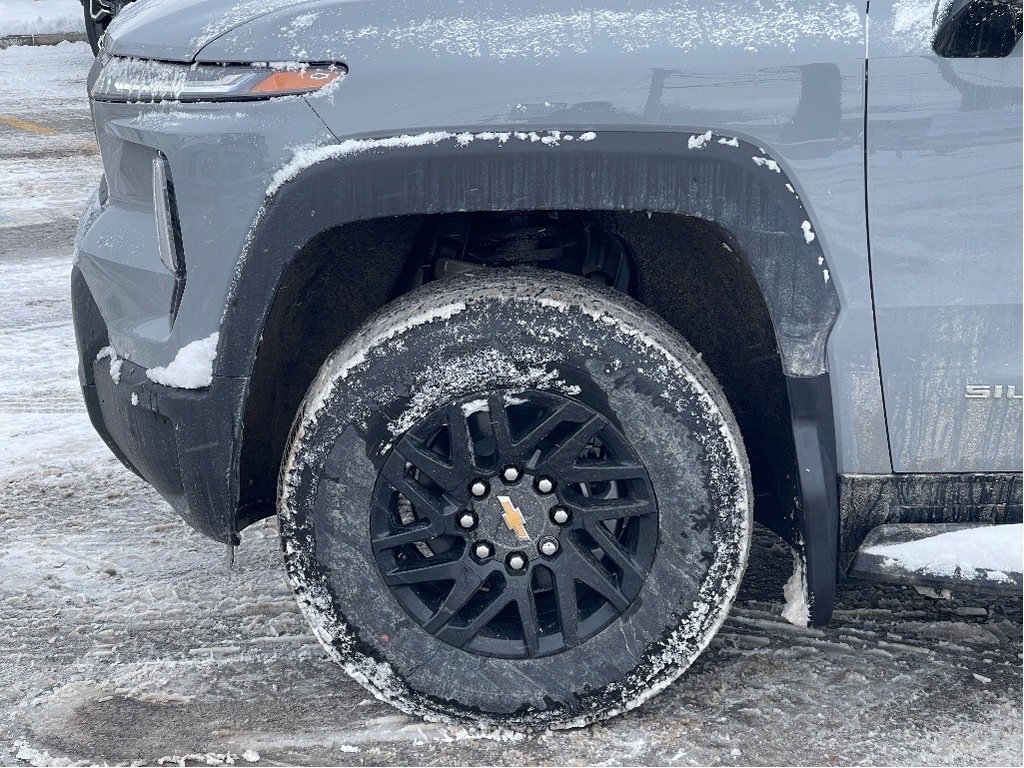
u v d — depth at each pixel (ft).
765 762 6.98
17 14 57.62
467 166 6.32
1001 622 8.51
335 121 6.32
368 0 6.46
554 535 6.83
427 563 6.94
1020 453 6.77
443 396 6.57
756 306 7.00
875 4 6.25
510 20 6.34
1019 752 7.05
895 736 7.22
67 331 16.92
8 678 8.14
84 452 12.59
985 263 6.47
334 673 8.09
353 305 7.50
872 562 6.86
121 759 7.17
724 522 6.70
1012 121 6.27
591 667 6.98
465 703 7.09
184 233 6.66
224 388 6.74
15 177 27.43
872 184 6.35
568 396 6.59
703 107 6.26
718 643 8.27
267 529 10.52
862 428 6.76
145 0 8.20
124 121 7.01
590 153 6.28
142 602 9.22
